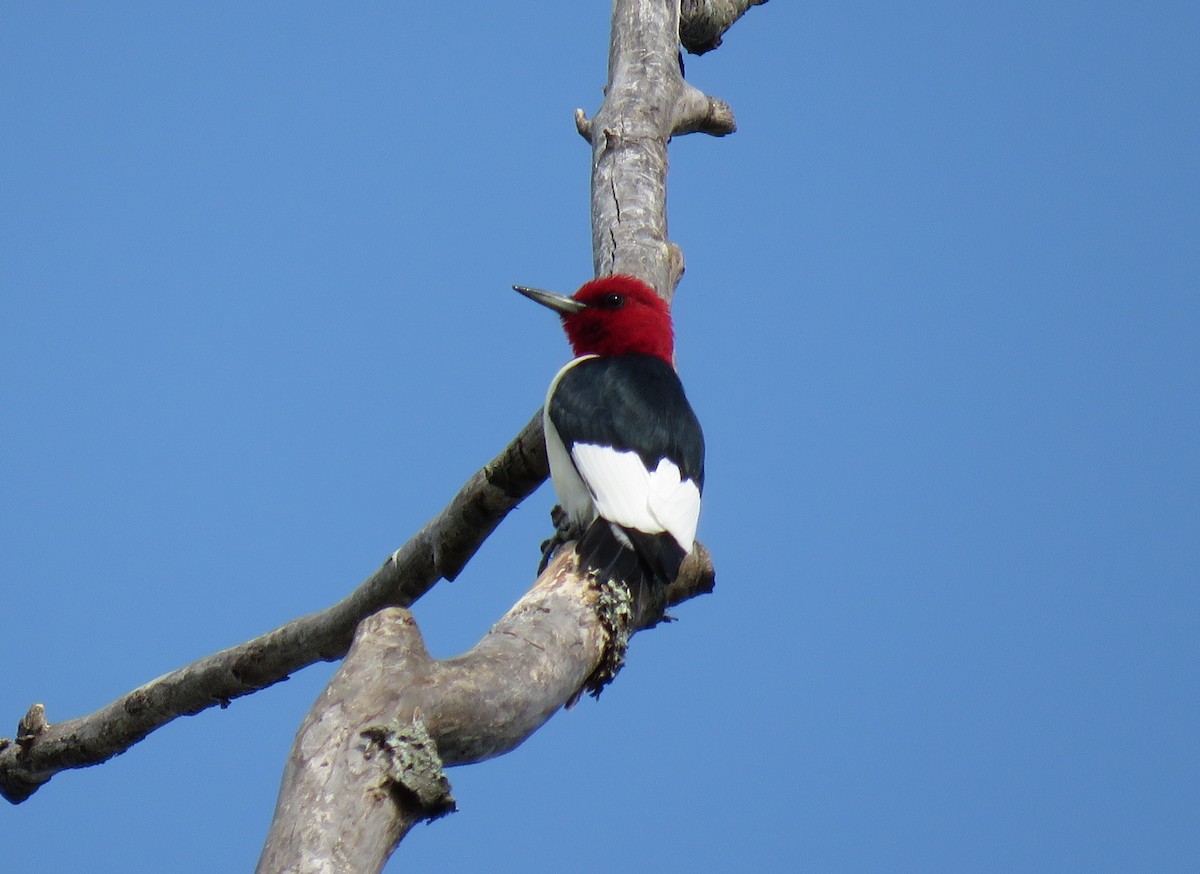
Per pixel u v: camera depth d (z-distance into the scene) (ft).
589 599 27.94
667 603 36.32
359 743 20.74
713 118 48.98
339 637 40.22
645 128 46.06
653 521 33.58
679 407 37.17
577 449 35.55
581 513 37.86
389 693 21.43
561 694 25.59
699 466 36.65
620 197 44.80
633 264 43.52
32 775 42.27
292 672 41.16
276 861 19.60
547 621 26.71
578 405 36.63
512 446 38.11
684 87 48.06
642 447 35.35
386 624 22.36
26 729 41.83
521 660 24.70
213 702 41.24
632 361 39.14
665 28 48.57
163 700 40.96
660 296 43.29
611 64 48.39
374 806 20.31
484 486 38.50
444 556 39.34
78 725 41.65
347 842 19.92
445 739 21.93
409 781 20.54
